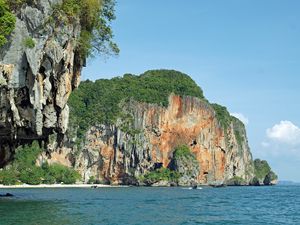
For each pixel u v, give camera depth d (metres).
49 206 49.31
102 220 35.19
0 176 157.50
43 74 46.88
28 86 45.41
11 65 43.50
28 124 48.41
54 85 48.84
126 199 72.50
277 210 53.22
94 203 58.19
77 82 53.50
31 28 44.25
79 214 39.78
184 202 66.25
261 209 54.44
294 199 82.31
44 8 44.66
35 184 166.88
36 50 44.59
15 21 42.22
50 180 177.62
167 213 44.62
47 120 49.97
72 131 199.25
